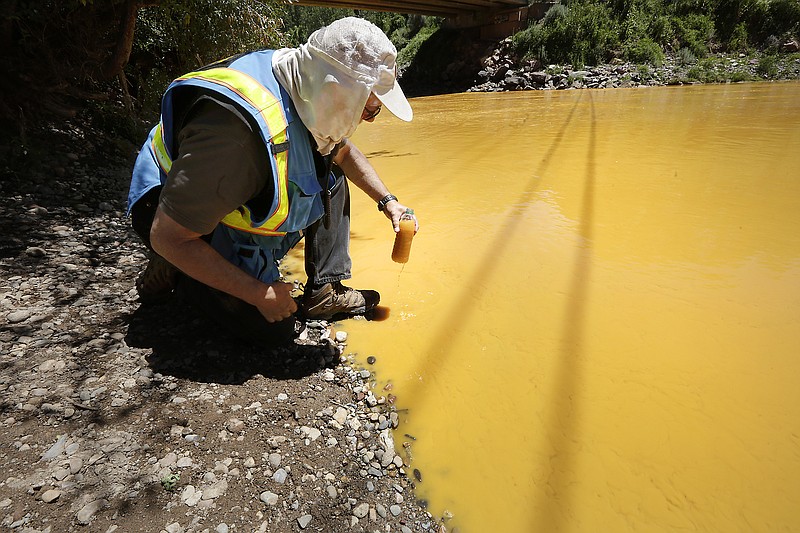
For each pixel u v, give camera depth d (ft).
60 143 14.16
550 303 8.43
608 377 6.66
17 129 13.16
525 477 5.37
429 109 40.88
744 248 9.80
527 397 6.44
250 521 4.61
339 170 7.34
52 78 14.12
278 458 5.31
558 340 7.47
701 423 5.85
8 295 7.61
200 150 4.77
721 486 5.11
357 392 6.61
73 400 5.72
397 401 6.48
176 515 4.55
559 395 6.43
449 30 78.95
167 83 20.34
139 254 9.72
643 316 7.86
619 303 8.27
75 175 13.03
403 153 21.15
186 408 5.80
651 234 10.84
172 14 17.85
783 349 6.88
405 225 7.35
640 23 62.39
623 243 10.50
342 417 6.08
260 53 5.42
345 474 5.31
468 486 5.30
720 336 7.24
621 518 4.88
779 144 18.25
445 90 70.64
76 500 4.54
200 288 6.49
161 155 5.81
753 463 5.32
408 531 4.79
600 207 12.72
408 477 5.42
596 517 4.91
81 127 15.69
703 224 11.15
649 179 14.83
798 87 41.06
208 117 4.86
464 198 14.14
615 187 14.32
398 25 107.34
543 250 10.37
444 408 6.36
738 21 61.00
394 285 9.32
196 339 7.11
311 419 5.96
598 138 21.90
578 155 18.66
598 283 8.93
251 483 4.98
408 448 5.80
